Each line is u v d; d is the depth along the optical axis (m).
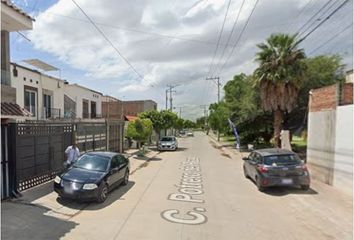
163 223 8.00
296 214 9.12
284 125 27.95
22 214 8.18
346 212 9.33
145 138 26.14
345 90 12.58
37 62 28.27
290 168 11.87
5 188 9.45
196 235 7.17
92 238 6.78
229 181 14.51
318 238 7.20
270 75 22.17
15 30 11.48
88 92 40.97
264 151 13.09
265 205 10.15
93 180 9.80
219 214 8.99
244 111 29.36
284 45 22.19
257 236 7.24
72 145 14.18
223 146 39.50
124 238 6.84
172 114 36.00
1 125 9.34
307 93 25.20
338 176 12.49
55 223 7.70
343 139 12.07
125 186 12.88
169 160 23.12
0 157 9.20
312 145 15.63
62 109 31.48
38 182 11.38
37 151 11.33
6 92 10.81
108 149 22.89
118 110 52.62
